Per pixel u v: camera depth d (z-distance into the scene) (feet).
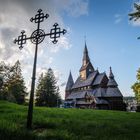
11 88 216.74
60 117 54.39
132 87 123.13
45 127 33.45
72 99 311.68
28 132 24.57
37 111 69.67
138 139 25.62
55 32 35.06
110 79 266.77
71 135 25.64
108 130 32.24
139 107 206.80
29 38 36.86
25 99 268.82
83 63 344.28
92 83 288.51
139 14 47.09
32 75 33.09
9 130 24.36
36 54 34.19
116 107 249.14
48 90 280.31
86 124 39.32
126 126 40.22
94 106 251.19
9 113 57.77
